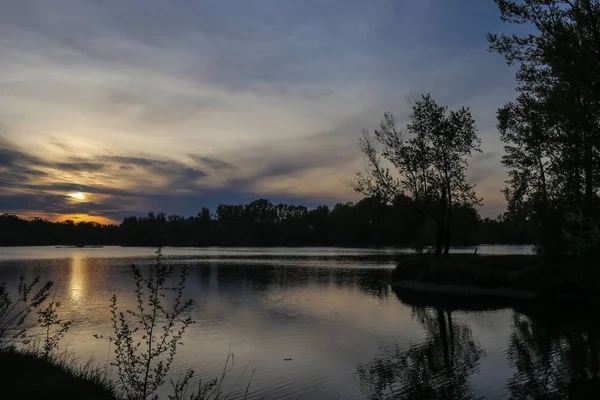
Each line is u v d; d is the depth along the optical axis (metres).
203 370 13.86
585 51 13.46
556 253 32.41
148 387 9.80
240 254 111.50
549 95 18.53
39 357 10.43
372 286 39.69
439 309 26.81
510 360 14.95
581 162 15.98
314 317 23.50
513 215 38.72
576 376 13.05
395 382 12.82
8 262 72.19
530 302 29.64
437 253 45.06
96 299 29.11
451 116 44.03
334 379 13.02
